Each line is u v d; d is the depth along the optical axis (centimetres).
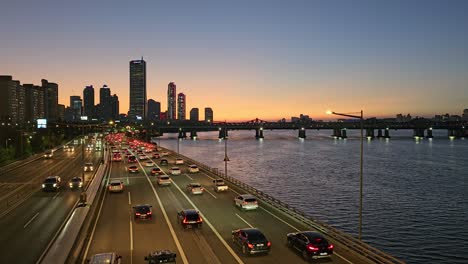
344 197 8031
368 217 6412
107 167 8844
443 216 6500
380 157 16688
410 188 9094
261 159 15862
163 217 3984
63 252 2823
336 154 18275
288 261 2683
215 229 3512
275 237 3238
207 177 7119
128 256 2792
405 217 6425
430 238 5322
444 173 11612
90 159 11062
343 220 6234
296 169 12569
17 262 2750
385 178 10650
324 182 9962
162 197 5119
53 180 5828
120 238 3238
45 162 10275
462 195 8244
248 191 5312
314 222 3478
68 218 4038
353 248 2859
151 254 2600
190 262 2678
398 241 5203
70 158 11462
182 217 3584
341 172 11869
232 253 2859
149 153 11694
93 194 5175
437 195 8250
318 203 7456
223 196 5178
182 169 8394
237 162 14662
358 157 16738
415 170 12331
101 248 2970
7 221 3947
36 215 4200
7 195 5481
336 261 2666
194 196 5184
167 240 3183
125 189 5784
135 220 3853
